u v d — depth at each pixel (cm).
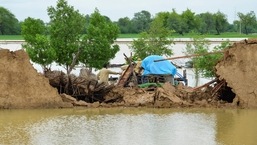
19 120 4244
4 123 4112
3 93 4816
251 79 5028
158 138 3609
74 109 4834
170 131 3838
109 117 4419
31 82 4884
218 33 16875
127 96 5116
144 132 3797
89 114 4566
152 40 7575
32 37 6366
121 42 10925
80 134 3716
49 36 6762
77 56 6412
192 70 7488
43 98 4859
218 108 4938
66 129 3891
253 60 5094
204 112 4716
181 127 3988
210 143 3478
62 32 6394
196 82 6788
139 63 5847
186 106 4972
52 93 4894
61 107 4878
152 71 5691
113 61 9219
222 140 3559
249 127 3991
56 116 4447
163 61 5791
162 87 5244
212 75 6575
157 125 4069
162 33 7600
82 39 6444
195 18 15400
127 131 3831
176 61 8688
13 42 11806
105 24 6550
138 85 5522
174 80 6000
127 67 5694
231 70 5122
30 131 3809
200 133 3775
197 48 7412
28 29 6456
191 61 8075
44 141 3503
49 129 3884
